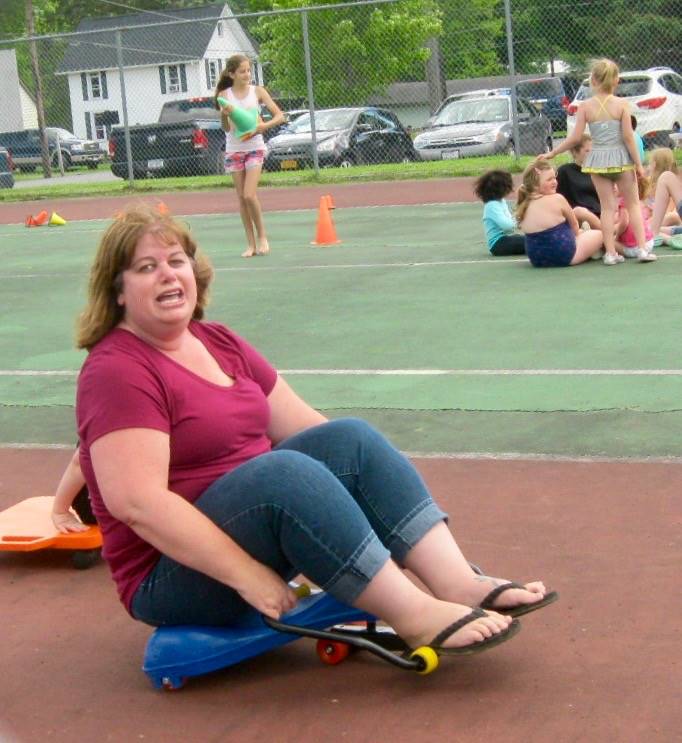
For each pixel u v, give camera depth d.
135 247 3.34
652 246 10.91
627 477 4.98
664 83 24.47
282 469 3.21
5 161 29.73
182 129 26.94
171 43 56.66
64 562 4.50
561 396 6.28
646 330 7.77
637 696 3.22
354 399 6.53
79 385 3.34
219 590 3.32
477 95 28.03
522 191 10.61
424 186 20.03
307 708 3.27
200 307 3.66
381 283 10.38
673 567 4.06
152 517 3.21
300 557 3.22
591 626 3.67
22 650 3.76
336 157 25.05
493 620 3.27
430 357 7.43
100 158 41.00
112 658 3.67
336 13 28.61
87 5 71.00
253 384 3.55
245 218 12.78
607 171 10.34
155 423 3.26
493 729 3.09
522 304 8.98
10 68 41.47
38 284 11.73
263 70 34.91
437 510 3.44
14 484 5.47
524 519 4.61
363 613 3.43
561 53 32.44
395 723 3.15
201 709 3.31
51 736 3.21
